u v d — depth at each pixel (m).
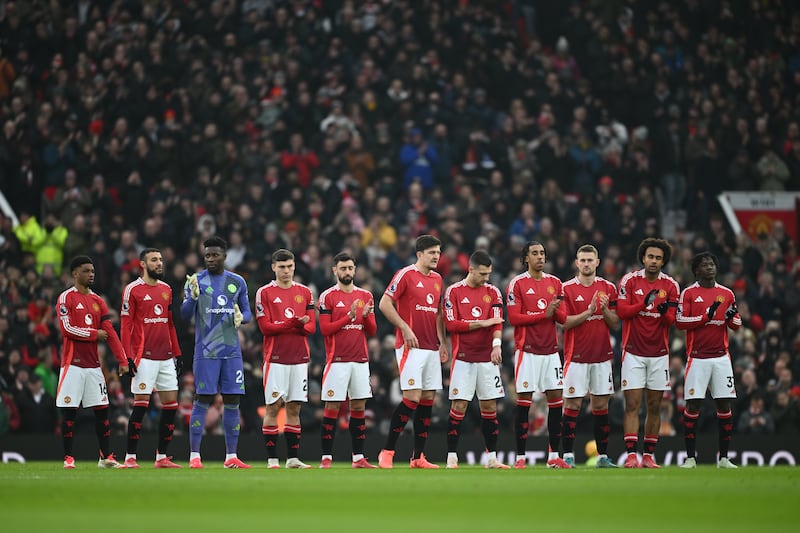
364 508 23.45
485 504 24.27
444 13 100.25
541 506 23.70
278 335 48.00
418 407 48.53
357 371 48.44
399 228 85.12
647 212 88.56
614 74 98.88
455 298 48.06
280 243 81.00
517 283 48.38
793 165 95.00
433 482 32.34
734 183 93.75
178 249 81.62
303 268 78.94
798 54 103.44
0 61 90.00
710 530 18.86
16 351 67.25
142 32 94.56
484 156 92.31
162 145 87.38
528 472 40.53
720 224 87.69
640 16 104.50
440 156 90.50
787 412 69.19
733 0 104.25
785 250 88.75
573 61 101.62
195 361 47.03
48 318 71.62
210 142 88.25
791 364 73.62
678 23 103.81
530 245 48.44
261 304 48.06
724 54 101.94
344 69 95.81
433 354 48.09
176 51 94.56
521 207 87.69
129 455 48.31
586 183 90.75
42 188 85.94
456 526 19.50
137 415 47.94
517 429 48.16
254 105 92.12
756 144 95.44
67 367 48.06
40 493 27.72
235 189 86.44
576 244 84.75
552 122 94.12
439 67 97.00
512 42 102.31
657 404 49.50
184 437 65.81
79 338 47.94
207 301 47.00
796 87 101.31
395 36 98.12
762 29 103.56
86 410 65.69
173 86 93.25
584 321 48.66
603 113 97.94
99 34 94.56
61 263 80.25
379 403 70.50
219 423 67.94
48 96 89.81
